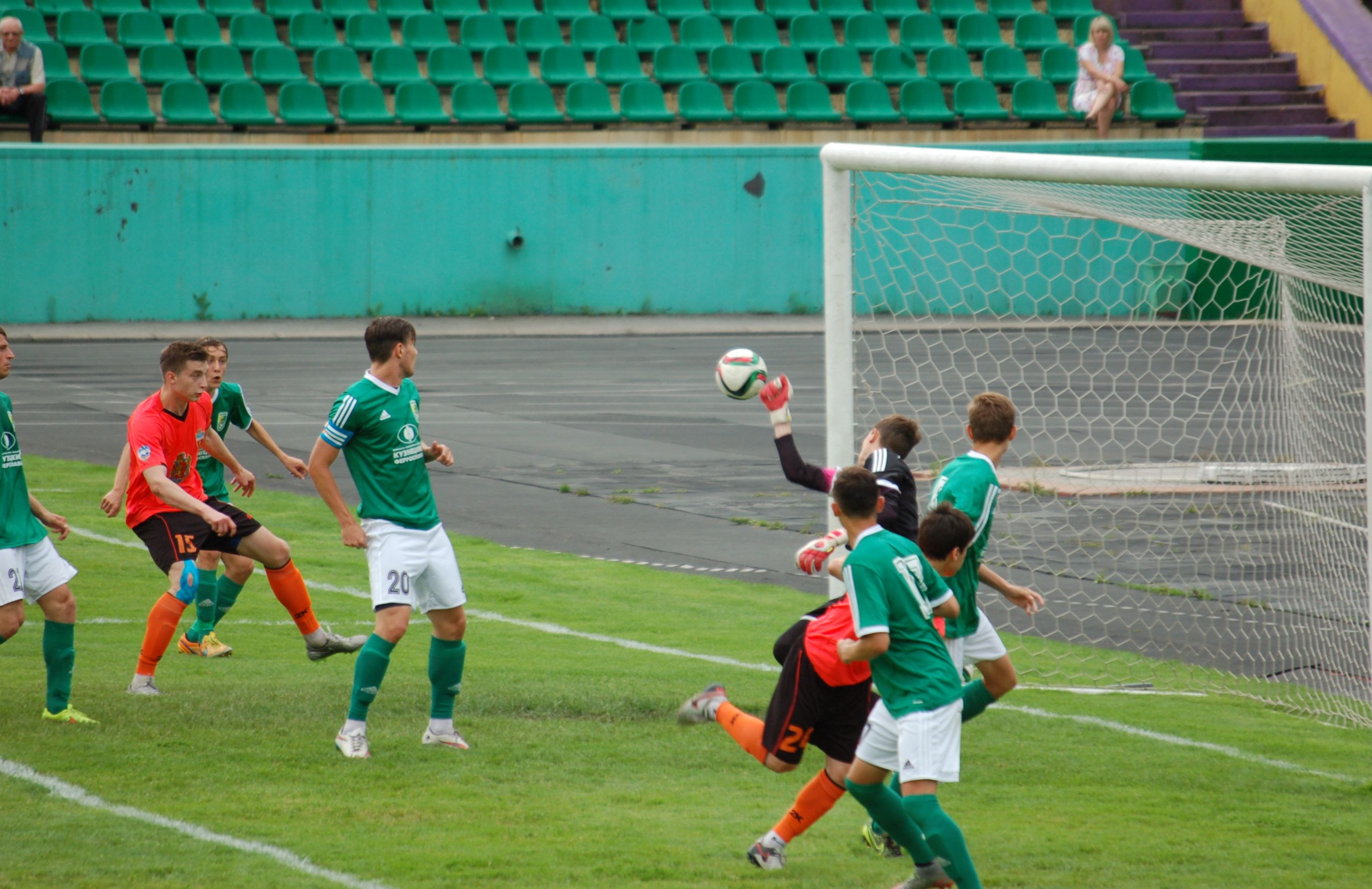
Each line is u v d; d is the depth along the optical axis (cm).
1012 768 2423
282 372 8038
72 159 9669
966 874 1786
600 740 2522
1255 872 1936
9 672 2855
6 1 10481
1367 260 2391
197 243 10050
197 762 2305
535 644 3225
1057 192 3256
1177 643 3362
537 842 1998
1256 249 3183
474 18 11406
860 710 1998
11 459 2405
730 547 4350
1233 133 11744
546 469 5528
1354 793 2305
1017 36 12362
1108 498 4969
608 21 11706
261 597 3669
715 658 3125
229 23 11125
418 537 2402
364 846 1958
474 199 10600
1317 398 5078
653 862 1939
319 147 10225
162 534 2703
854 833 2133
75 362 8262
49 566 2453
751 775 2364
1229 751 2541
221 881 1808
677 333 10225
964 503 2158
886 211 9969
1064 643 3378
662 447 6016
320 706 2672
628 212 10888
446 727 2456
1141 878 1912
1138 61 11975
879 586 1812
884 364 8450
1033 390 7550
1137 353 8694
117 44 10569
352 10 11419
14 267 9631
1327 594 3784
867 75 12012
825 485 2256
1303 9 12238
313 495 5009
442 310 10662
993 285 10256
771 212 11119
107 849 1906
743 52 11531
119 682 2788
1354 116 11781
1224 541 4344
